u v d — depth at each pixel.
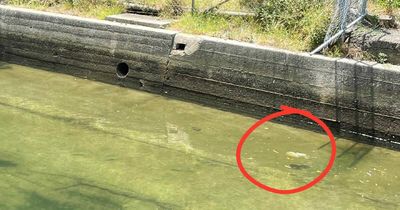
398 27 11.46
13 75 12.49
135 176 9.48
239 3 12.24
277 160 10.02
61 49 12.56
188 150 10.17
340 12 10.92
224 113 11.31
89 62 12.37
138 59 11.93
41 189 9.09
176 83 11.72
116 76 12.18
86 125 10.71
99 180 9.34
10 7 13.00
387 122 10.34
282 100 10.98
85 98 11.63
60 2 13.12
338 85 10.57
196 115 11.21
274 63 10.94
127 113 11.17
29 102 11.38
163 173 9.59
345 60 10.55
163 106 11.47
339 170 9.83
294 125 10.98
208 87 11.48
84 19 12.34
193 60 11.52
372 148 10.41
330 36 10.95
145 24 12.04
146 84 11.96
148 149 10.14
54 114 11.01
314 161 10.02
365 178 9.67
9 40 13.01
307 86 10.77
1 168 9.45
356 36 10.99
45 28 12.63
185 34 11.63
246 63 11.13
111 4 12.88
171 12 12.51
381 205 9.16
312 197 9.25
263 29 11.59
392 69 10.24
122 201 8.97
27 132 10.41
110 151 10.03
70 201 8.90
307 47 11.04
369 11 11.91
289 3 11.59
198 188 9.31
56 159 9.75
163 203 8.98
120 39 12.02
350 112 10.55
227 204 9.03
